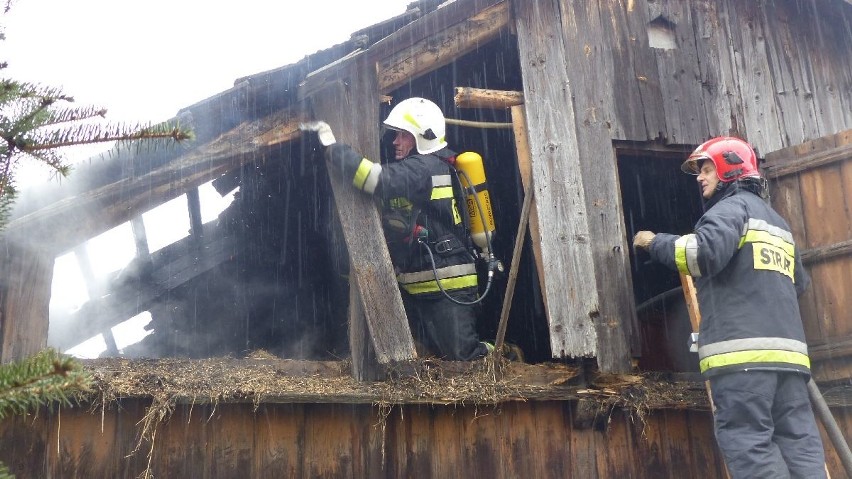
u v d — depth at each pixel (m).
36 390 1.79
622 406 4.30
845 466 3.73
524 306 6.56
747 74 5.32
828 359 4.42
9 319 3.63
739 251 3.78
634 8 5.13
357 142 4.39
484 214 4.55
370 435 3.98
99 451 3.52
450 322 4.45
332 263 6.23
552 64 4.83
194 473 3.64
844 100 5.60
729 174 4.04
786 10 5.60
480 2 4.79
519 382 4.25
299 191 6.07
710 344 3.74
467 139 6.66
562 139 4.71
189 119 4.25
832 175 4.50
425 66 4.68
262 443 3.80
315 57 4.63
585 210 4.63
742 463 3.50
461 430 4.14
